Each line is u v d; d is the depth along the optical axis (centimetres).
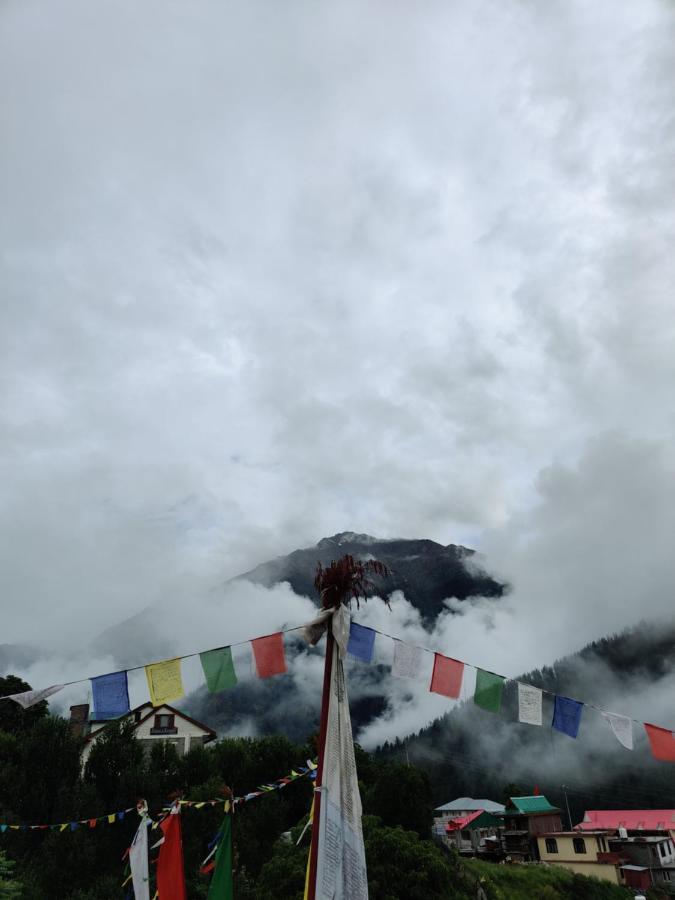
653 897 5219
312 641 1116
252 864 3228
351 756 1067
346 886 960
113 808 3114
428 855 2717
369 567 1177
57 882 2622
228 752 3919
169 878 1428
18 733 4062
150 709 4738
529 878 4838
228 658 1130
